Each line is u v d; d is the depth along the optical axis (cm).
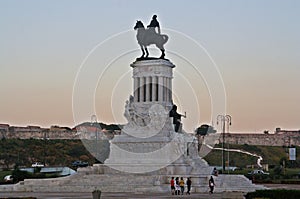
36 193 8825
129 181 9281
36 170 15000
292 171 18475
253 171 16075
